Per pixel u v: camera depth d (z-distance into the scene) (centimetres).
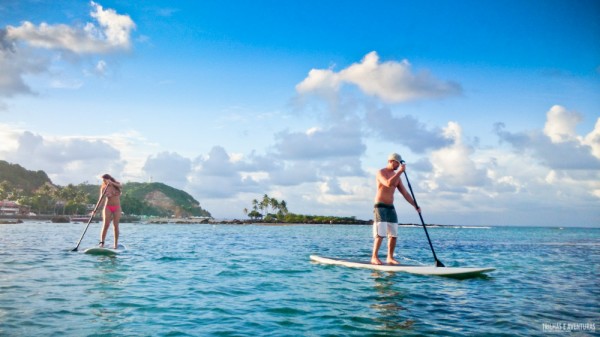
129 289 666
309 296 646
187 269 938
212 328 455
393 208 1022
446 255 1566
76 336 410
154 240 2261
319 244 2205
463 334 450
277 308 559
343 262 1060
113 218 1313
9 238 2153
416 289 728
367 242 2541
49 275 785
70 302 558
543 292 723
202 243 2058
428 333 451
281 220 19188
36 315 486
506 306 599
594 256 1602
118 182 1316
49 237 2305
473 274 927
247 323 480
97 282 719
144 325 458
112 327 446
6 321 457
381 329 462
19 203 16162
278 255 1375
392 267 963
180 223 18225
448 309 573
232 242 2259
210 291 671
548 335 450
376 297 646
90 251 1204
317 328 463
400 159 1014
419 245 2253
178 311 529
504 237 4488
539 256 1577
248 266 1025
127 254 1233
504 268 1116
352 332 448
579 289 761
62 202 17512
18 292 617
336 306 577
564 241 3356
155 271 886
